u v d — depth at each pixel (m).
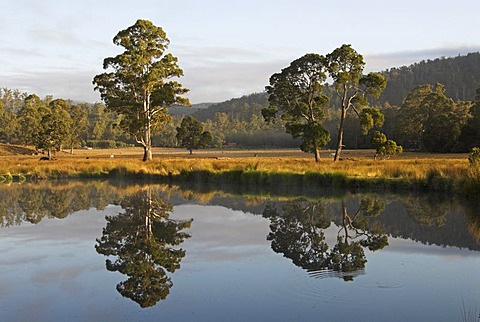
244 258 12.62
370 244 14.16
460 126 71.38
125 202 25.09
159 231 16.84
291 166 37.72
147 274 11.21
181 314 8.49
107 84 50.25
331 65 45.31
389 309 8.45
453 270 10.95
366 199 24.73
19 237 15.84
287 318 8.15
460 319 7.93
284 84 47.28
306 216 19.91
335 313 8.34
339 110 167.75
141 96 52.16
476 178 23.58
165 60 51.91
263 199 25.97
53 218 19.86
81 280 10.78
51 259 12.77
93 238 15.61
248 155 79.81
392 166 33.28
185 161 46.47
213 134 144.75
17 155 84.69
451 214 19.36
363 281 10.15
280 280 10.40
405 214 19.70
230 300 9.20
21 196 27.84
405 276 10.48
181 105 53.12
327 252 13.20
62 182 38.00
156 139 134.00
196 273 11.20
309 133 44.62
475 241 14.31
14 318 8.46
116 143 131.62
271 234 16.12
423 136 77.12
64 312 8.73
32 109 97.81
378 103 187.88
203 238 15.51
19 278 10.96
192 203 24.55
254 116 184.25
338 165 37.81
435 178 27.08
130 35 50.53
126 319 8.33
